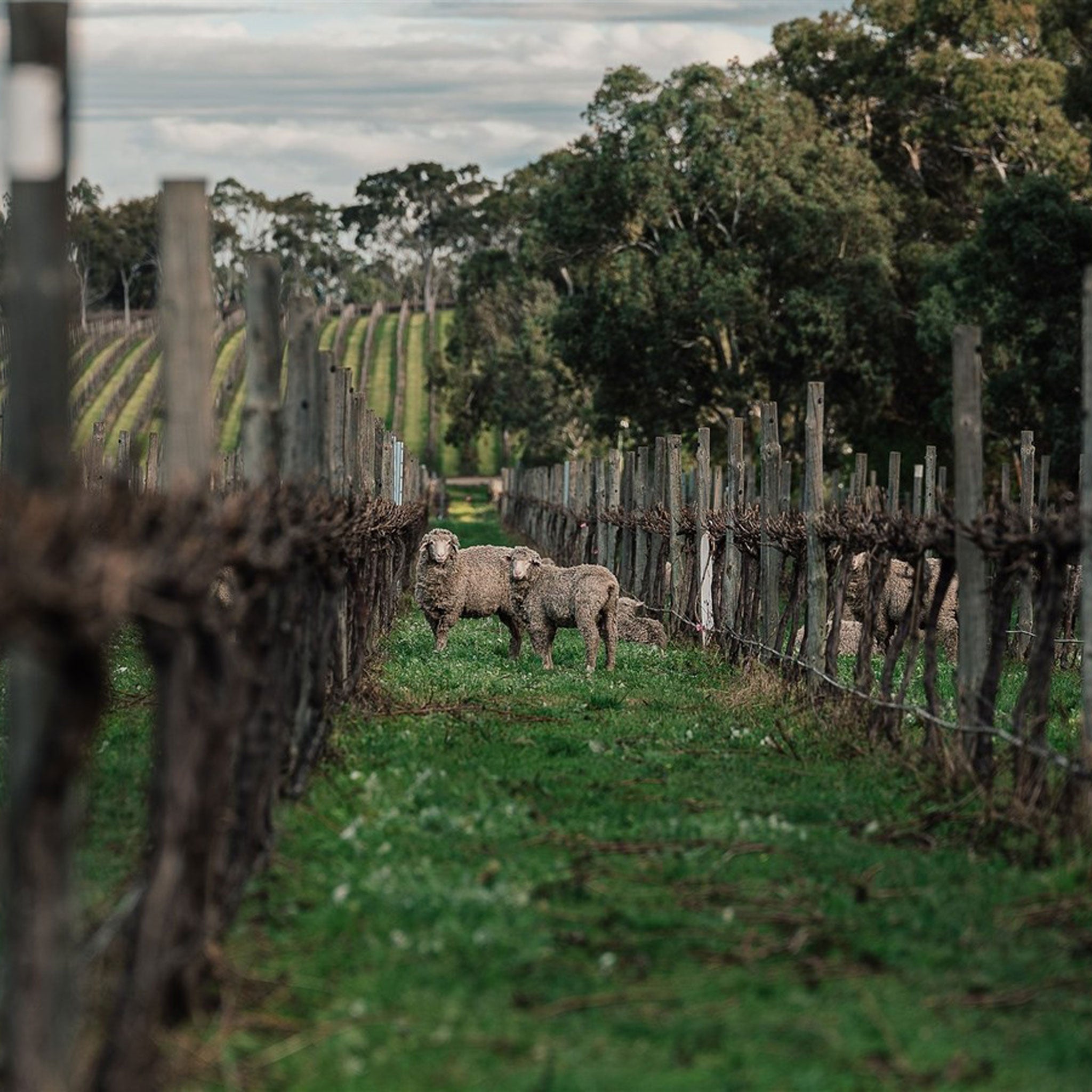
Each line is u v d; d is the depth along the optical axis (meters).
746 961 8.66
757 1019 7.79
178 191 8.20
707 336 67.94
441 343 152.75
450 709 17.33
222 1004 7.77
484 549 23.91
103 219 154.00
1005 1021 7.95
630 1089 6.94
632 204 66.94
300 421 12.75
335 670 15.59
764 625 21.17
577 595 21.91
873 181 69.31
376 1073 7.07
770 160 63.81
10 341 6.47
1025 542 12.26
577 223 67.94
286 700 11.54
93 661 5.93
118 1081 6.61
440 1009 7.84
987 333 54.97
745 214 67.19
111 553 6.00
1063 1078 7.26
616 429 71.62
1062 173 66.38
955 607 24.33
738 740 15.79
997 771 12.97
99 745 14.18
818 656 18.64
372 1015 7.70
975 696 13.25
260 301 10.66
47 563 5.70
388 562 25.08
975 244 54.00
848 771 14.27
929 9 68.75
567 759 14.69
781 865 10.71
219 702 7.64
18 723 6.16
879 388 64.69
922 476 33.00
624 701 18.78
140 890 8.04
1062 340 51.78
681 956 8.75
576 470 44.09
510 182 104.69
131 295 163.75
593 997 8.02
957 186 74.69
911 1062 7.37
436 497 89.81
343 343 155.12
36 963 6.01
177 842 7.06
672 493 28.05
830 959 8.75
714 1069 7.23
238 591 8.69
